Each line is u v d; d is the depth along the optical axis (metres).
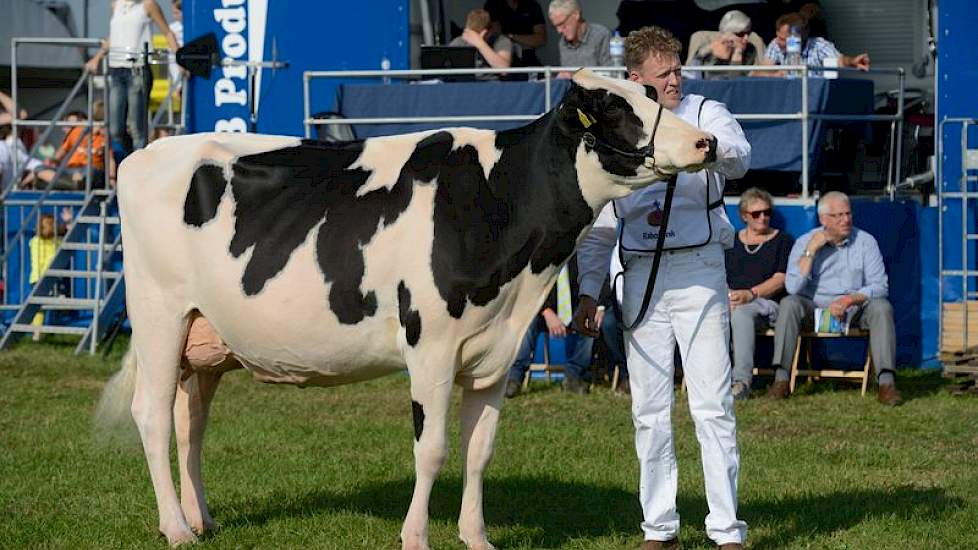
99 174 22.08
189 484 9.34
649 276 8.35
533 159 8.16
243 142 9.03
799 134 16.39
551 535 9.24
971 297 16.77
